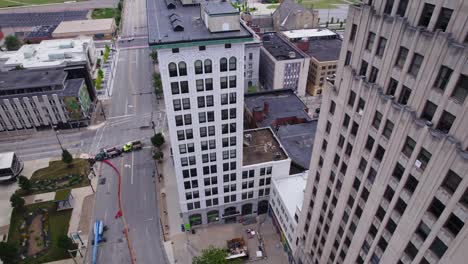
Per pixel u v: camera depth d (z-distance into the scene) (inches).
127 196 3395.7
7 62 5536.4
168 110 2215.8
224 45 2041.1
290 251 2652.6
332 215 1905.8
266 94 4515.3
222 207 2945.4
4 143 4286.4
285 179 2851.9
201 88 2181.3
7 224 3107.8
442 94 1048.8
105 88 5689.0
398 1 1179.9
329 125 1793.8
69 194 3299.7
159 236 2957.7
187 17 2470.5
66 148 4160.9
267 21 7509.8
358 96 1450.5
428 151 1118.4
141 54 7135.8
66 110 4414.4
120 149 4065.0
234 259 2687.0
